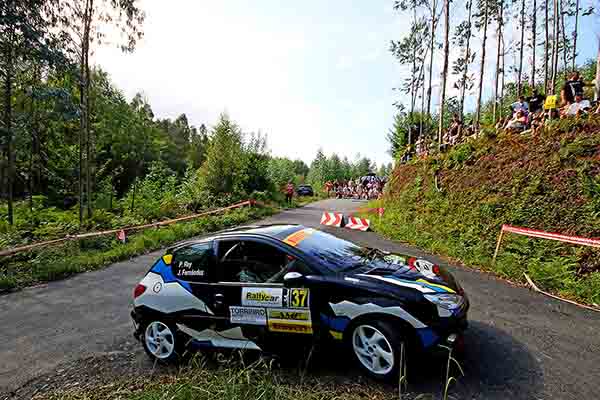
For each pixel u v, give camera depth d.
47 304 6.59
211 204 19.89
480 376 3.38
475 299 5.49
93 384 3.81
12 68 11.76
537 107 12.52
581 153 7.95
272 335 3.77
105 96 25.25
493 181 9.84
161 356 4.24
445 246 9.03
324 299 3.54
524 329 4.37
